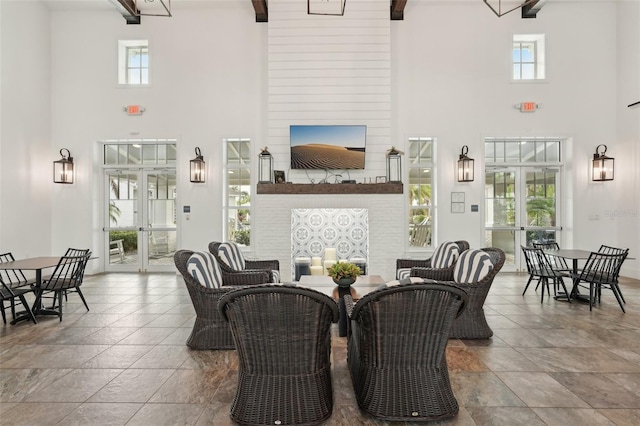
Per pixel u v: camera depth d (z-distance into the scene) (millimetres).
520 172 7051
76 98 6855
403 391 2119
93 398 2371
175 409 2238
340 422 2100
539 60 6887
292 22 6531
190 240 6820
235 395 2275
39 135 6531
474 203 6734
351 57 6516
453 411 2135
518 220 7031
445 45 6750
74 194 6848
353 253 6449
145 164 7168
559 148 7000
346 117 6527
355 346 2465
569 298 4754
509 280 6195
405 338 2113
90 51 6855
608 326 3789
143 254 7203
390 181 6336
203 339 3199
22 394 2424
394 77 6750
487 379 2623
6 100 5793
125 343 3352
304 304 2012
